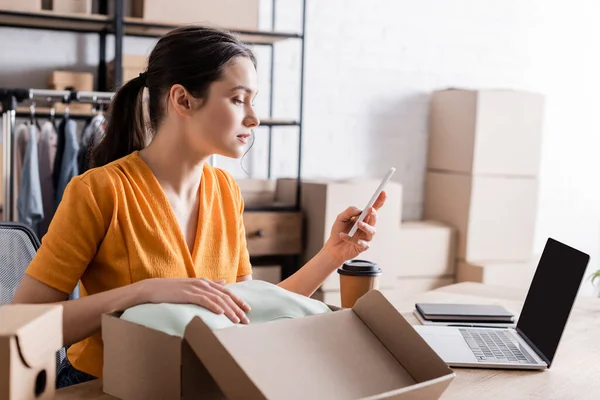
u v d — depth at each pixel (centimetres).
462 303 190
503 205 411
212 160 375
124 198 137
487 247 410
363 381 102
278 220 356
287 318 109
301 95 358
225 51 138
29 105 339
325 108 411
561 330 138
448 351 144
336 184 354
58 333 97
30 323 89
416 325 167
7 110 294
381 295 111
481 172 405
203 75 137
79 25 339
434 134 434
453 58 443
